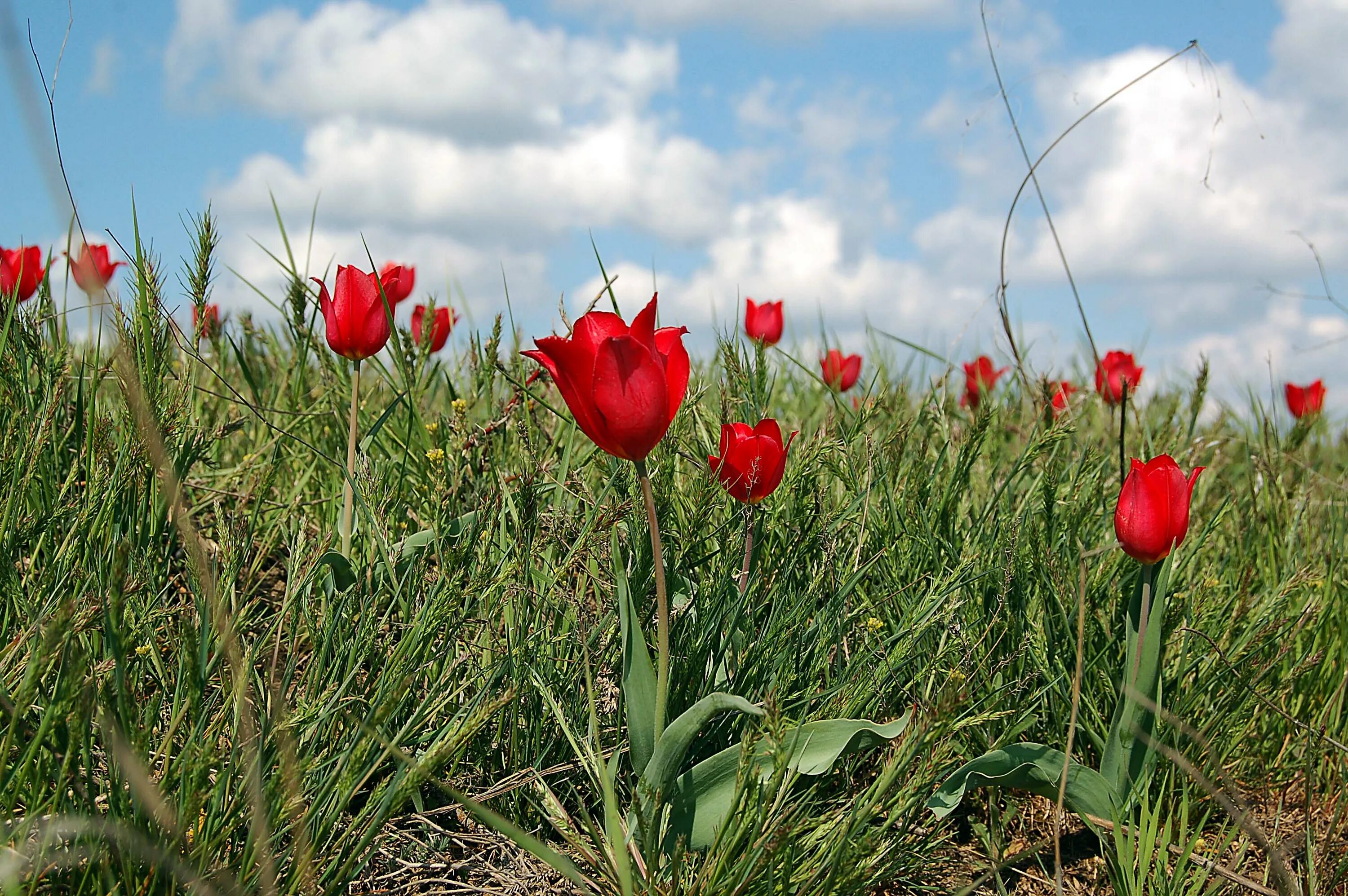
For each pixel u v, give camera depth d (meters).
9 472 0.75
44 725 0.59
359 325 0.81
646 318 0.62
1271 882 0.75
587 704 0.77
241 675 0.62
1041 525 0.87
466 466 0.85
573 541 0.82
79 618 0.63
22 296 0.94
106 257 0.97
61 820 0.57
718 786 0.69
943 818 0.77
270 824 0.61
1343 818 0.79
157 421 0.75
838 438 0.88
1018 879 0.76
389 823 0.72
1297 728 0.85
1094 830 0.74
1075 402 1.14
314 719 0.68
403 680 0.65
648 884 0.65
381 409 1.07
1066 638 0.81
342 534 0.80
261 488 0.80
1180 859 0.72
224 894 0.60
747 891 0.65
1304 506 1.04
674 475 0.78
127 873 0.60
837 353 1.19
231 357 1.22
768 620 0.77
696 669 0.73
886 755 0.75
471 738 0.67
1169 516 0.72
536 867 0.72
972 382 1.21
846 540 0.86
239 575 0.81
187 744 0.62
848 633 0.83
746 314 1.20
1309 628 0.91
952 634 0.80
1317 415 1.15
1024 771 0.73
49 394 0.79
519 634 0.75
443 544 0.80
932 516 0.89
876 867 0.70
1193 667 0.81
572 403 0.63
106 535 0.75
